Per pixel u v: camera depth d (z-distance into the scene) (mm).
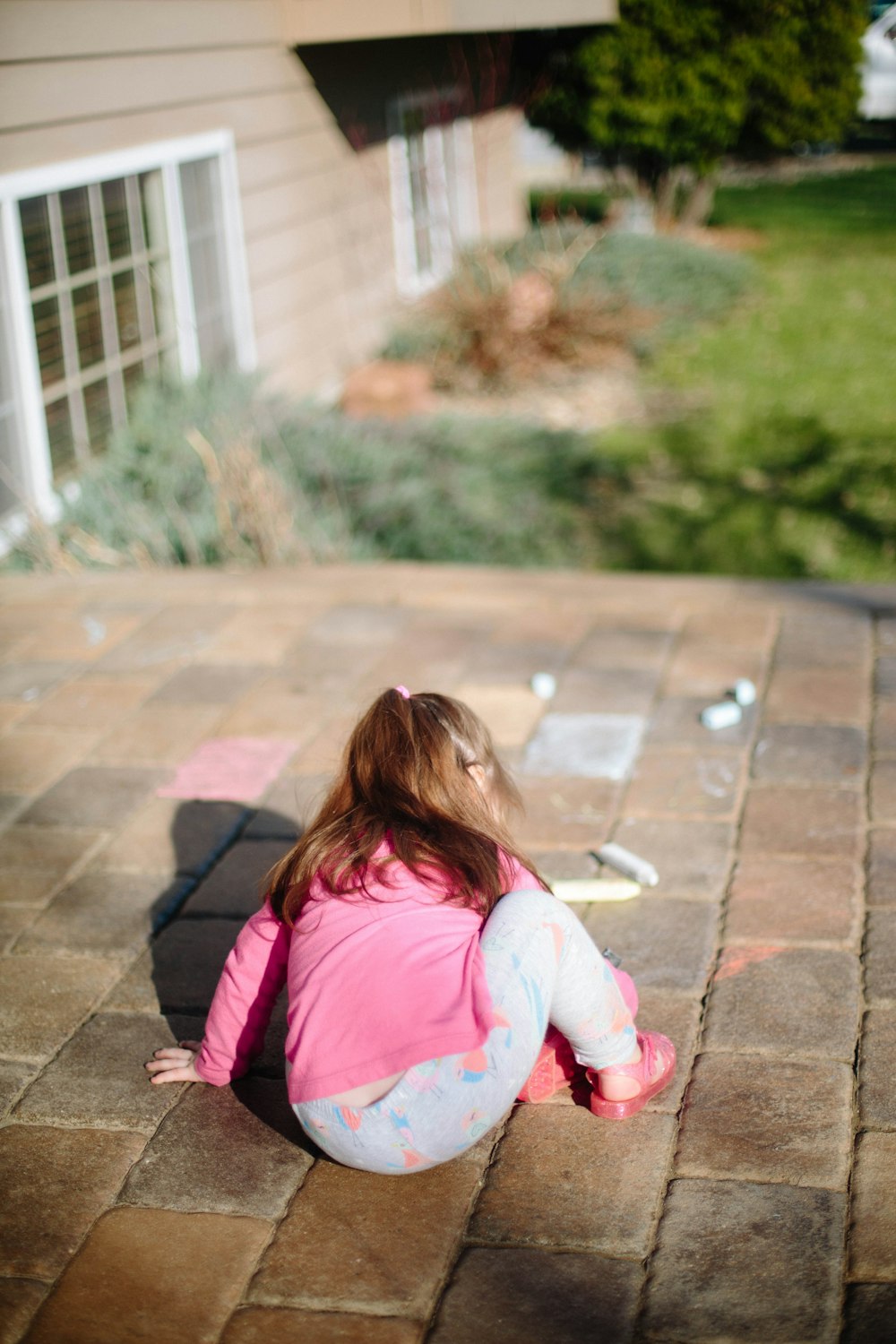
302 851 2281
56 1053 2826
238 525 6367
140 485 6562
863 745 3920
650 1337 2025
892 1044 2656
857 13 11094
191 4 7438
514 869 2330
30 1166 2486
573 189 21000
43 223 6379
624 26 11500
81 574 5934
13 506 6438
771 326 12164
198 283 8031
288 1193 2387
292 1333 2072
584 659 4695
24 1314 2135
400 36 8656
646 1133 2469
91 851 3648
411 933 2137
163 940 3225
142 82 6984
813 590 5188
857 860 3324
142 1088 2701
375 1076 2070
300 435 7465
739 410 9711
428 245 12680
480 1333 2051
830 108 11570
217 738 4285
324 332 10023
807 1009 2779
